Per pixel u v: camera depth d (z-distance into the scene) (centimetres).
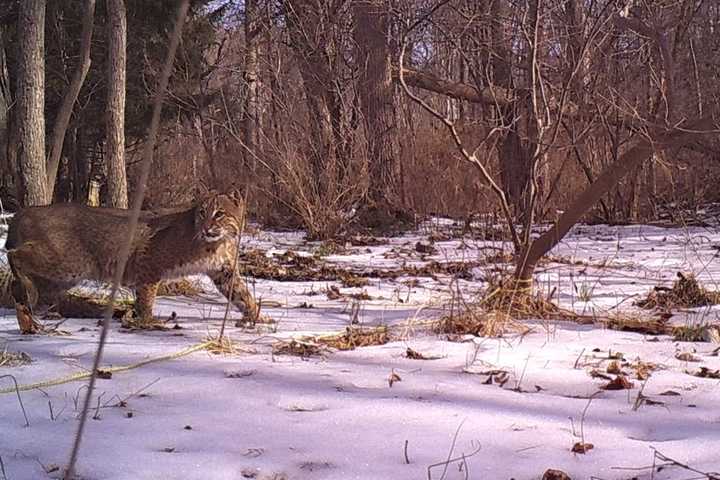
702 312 751
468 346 607
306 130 1577
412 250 1308
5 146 905
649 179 1739
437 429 414
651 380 509
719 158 1592
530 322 706
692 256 1195
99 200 2270
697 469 360
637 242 1394
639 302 805
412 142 1711
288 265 1130
